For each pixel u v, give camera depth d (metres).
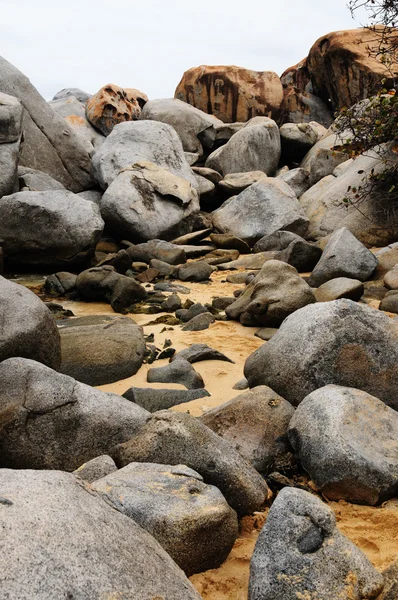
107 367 5.84
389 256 9.38
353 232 11.95
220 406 4.52
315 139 18.25
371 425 4.02
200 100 22.11
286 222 12.77
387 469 3.76
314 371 4.67
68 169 15.23
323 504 3.03
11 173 12.28
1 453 4.03
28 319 5.21
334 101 20.92
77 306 8.68
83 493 2.63
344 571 2.79
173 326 7.57
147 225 12.60
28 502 2.38
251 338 6.99
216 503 3.16
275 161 17.52
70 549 2.24
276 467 4.15
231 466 3.65
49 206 10.56
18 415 4.05
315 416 4.07
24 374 4.25
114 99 19.14
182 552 3.00
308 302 7.16
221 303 8.29
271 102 21.67
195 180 15.21
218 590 2.96
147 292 9.05
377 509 3.71
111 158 14.59
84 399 4.20
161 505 3.06
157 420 3.83
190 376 5.72
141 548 2.49
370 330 4.74
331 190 13.12
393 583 2.78
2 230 10.56
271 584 2.76
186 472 3.39
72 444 4.09
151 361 6.27
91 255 10.77
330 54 19.66
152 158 14.78
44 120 15.12
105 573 2.23
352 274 8.95
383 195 11.99
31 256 10.62
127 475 3.31
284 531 2.91
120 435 4.17
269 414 4.38
